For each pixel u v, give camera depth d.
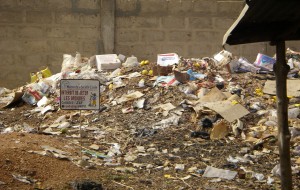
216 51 15.30
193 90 10.20
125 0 14.89
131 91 10.54
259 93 10.10
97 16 14.88
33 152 6.38
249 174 6.89
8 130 9.10
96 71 11.90
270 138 8.20
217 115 9.02
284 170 4.89
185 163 7.30
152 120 9.21
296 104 9.46
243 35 4.71
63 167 6.18
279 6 4.22
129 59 12.14
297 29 4.68
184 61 11.56
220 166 7.20
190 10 15.10
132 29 14.98
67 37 14.80
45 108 10.48
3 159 5.85
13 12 14.50
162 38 15.08
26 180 5.54
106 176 6.27
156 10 15.00
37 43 14.67
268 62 11.52
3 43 14.53
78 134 8.66
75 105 7.23
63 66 12.63
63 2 14.70
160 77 10.92
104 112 9.82
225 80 10.79
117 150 7.74
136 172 6.80
